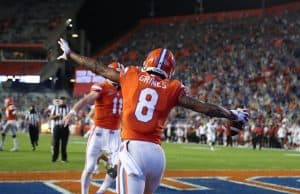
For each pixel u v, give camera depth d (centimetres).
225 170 1603
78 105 884
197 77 5031
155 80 525
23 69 6016
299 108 3738
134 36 6700
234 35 5738
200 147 3284
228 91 4472
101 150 937
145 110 514
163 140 4372
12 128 2391
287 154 2666
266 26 5644
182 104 521
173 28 6569
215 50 5528
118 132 942
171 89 521
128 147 508
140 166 502
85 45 6284
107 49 6569
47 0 6912
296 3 5772
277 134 3500
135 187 498
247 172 1543
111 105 930
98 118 937
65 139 1791
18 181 1192
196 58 5503
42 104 5425
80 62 537
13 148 2459
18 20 6700
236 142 3728
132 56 6169
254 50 5159
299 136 3356
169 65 537
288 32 5275
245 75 4681
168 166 1750
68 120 859
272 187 1189
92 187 1105
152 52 548
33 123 2436
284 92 4072
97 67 535
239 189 1140
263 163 1980
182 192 1070
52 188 1079
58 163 1738
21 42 6325
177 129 4209
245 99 4209
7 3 6912
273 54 4897
